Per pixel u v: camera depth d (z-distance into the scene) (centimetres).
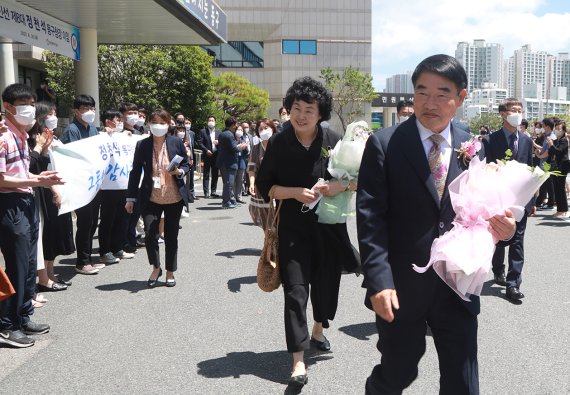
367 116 5056
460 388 249
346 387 371
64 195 597
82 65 1259
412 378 264
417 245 246
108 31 1299
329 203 389
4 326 441
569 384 377
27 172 446
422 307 248
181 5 1027
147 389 368
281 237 395
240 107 3806
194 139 1648
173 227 613
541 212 1315
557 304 564
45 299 571
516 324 502
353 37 5122
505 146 590
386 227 251
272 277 395
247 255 791
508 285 584
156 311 532
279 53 5062
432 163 252
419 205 245
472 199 240
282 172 397
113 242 760
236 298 575
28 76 2150
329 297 420
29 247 446
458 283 240
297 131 394
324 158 398
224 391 365
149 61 2217
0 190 429
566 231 1027
